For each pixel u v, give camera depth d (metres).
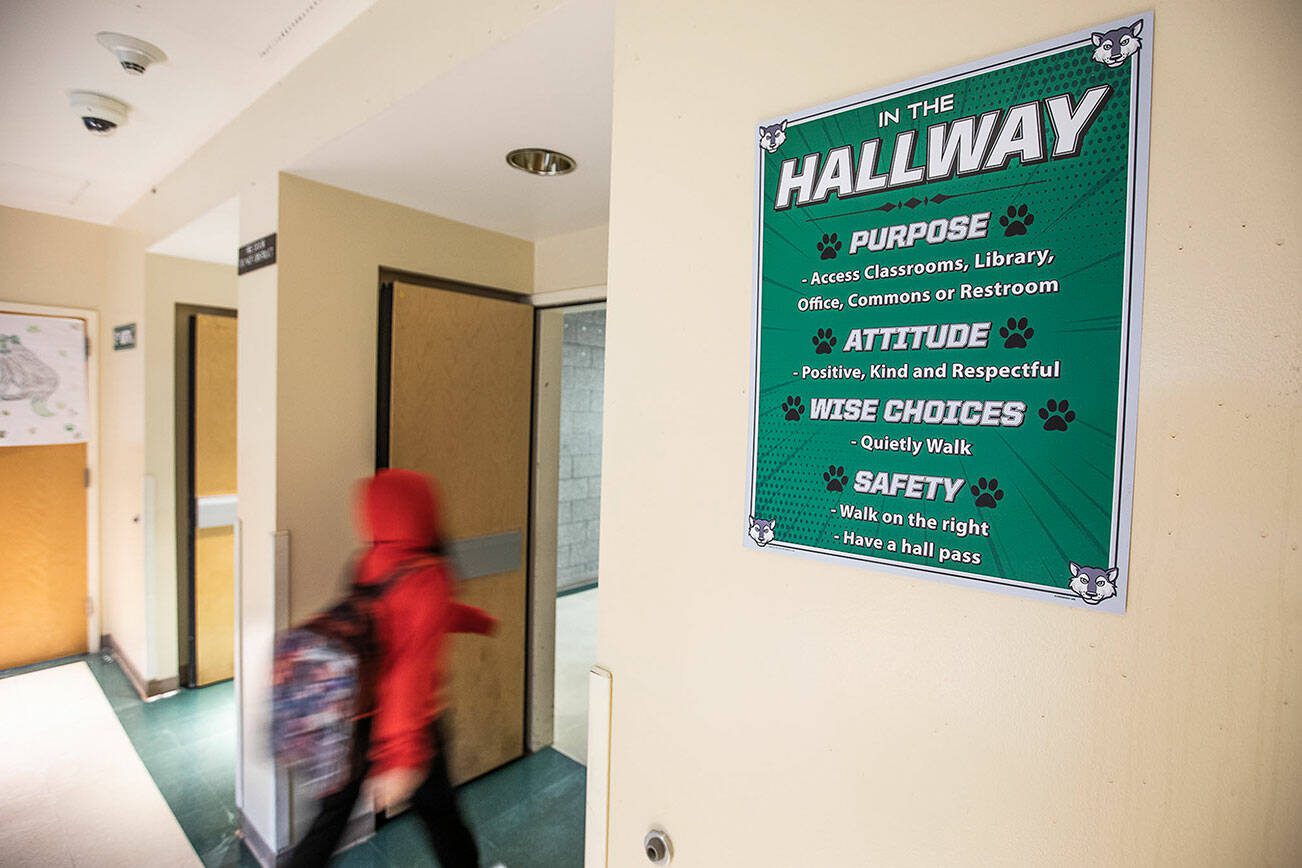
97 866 2.19
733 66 0.93
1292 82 0.56
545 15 1.25
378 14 1.70
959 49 0.73
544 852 2.36
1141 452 0.63
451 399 2.60
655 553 1.04
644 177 1.05
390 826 2.47
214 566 3.62
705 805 0.98
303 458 2.25
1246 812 0.59
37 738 3.02
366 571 1.68
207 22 1.81
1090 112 0.65
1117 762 0.65
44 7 1.72
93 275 3.85
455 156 2.00
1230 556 0.59
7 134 2.56
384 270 2.50
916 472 0.76
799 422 0.86
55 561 3.84
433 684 1.70
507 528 2.87
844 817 0.84
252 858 2.26
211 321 3.55
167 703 3.39
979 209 0.72
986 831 0.73
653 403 1.04
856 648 0.82
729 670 0.95
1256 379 0.58
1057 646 0.68
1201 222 0.60
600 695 1.13
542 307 2.99
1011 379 0.70
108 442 3.91
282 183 2.16
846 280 0.82
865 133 0.80
